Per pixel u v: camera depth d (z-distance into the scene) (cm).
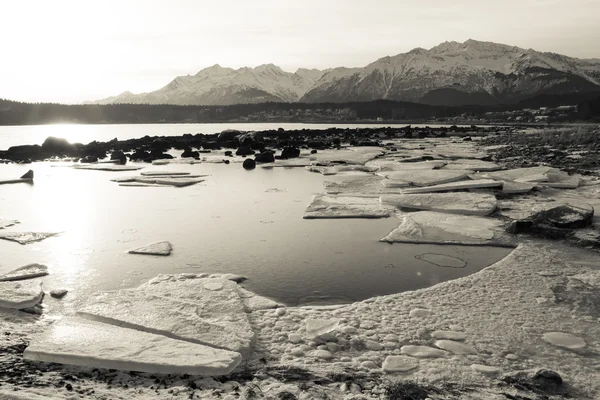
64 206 1473
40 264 872
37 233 1114
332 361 506
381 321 611
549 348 532
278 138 4878
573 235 1019
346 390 442
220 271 851
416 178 1758
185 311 621
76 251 975
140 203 1524
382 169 2198
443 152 3034
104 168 2569
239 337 543
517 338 557
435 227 1137
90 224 1223
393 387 440
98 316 603
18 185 1966
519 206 1356
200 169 2520
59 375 458
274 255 945
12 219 1281
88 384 441
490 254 941
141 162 3003
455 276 819
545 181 1683
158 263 895
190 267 872
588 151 2598
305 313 642
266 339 563
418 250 973
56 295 721
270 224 1215
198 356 490
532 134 4109
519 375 464
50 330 554
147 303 650
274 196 1644
